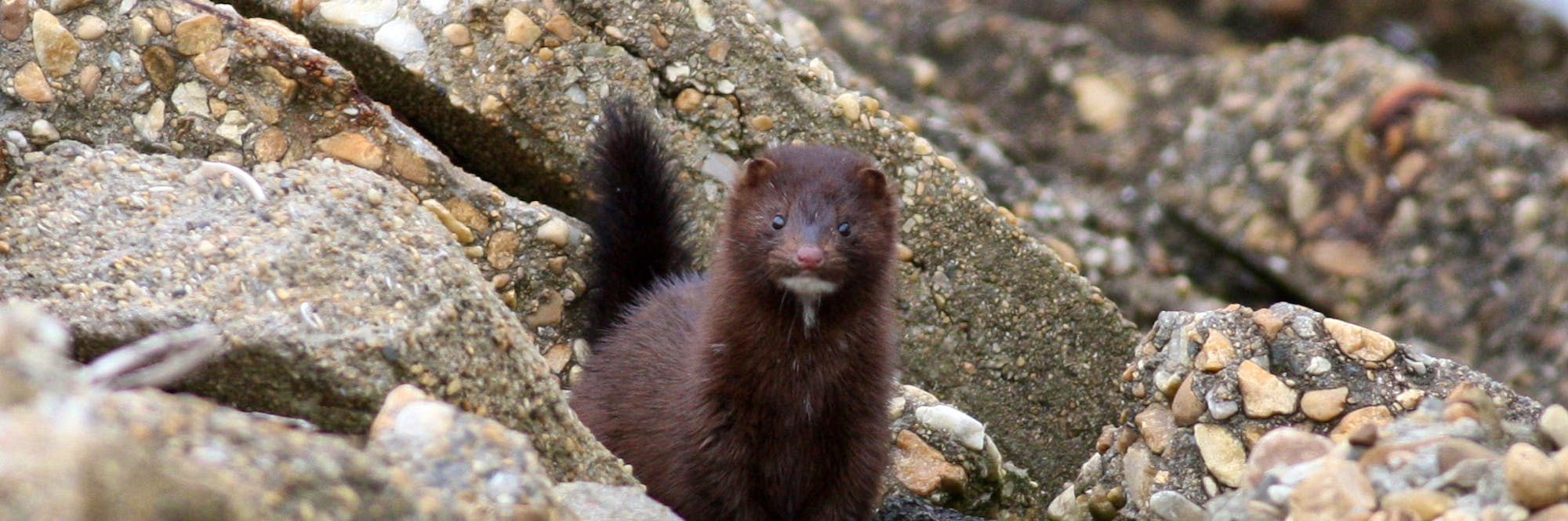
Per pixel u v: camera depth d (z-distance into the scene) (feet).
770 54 43.29
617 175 39.96
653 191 40.55
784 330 36.32
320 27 40.45
